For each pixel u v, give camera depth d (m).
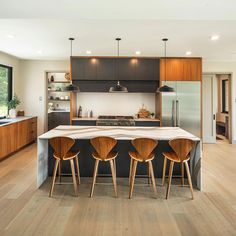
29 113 6.84
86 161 3.89
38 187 3.41
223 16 2.92
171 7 2.94
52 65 6.76
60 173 3.68
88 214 2.64
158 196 3.17
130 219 2.54
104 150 3.11
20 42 4.62
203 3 2.91
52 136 3.39
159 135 3.50
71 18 3.01
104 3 2.97
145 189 3.41
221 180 3.80
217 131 8.76
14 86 6.46
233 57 6.14
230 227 2.39
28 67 6.75
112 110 6.80
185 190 3.38
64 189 3.37
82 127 4.38
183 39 4.38
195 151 3.57
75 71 6.04
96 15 3.00
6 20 3.34
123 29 3.79
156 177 3.91
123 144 3.88
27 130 6.13
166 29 3.77
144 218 2.57
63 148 3.09
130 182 3.42
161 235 2.24
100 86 6.32
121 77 6.03
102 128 4.25
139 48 5.10
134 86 6.30
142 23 3.47
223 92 8.53
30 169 4.29
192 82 6.03
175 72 6.04
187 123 6.04
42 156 3.59
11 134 5.18
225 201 3.01
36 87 6.79
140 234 2.26
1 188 3.38
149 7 2.95
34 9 2.99
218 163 4.84
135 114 6.77
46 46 4.97
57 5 2.98
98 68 6.03
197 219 2.55
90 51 5.44
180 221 2.51
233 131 7.00
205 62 6.88
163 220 2.53
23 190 3.32
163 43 4.66
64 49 5.27
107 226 2.39
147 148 3.06
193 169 3.67
